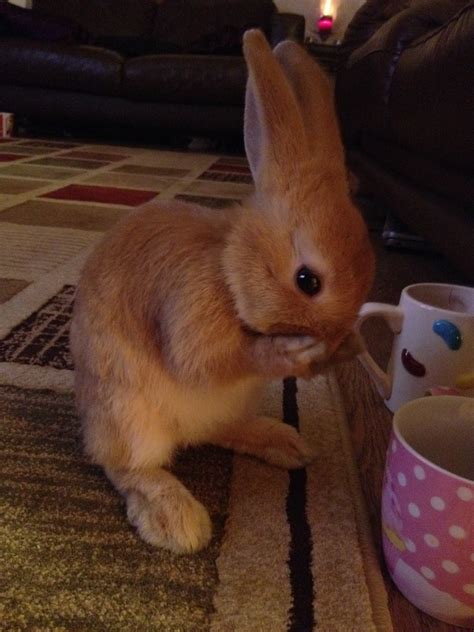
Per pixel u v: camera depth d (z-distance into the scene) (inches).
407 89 36.2
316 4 125.1
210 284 14.7
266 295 13.6
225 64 95.7
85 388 16.7
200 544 14.7
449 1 42.9
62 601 13.0
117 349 15.9
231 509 16.3
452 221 30.8
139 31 115.6
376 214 58.9
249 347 14.9
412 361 20.0
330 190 13.5
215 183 67.8
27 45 96.9
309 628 12.8
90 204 52.2
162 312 15.3
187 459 18.4
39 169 69.7
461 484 11.9
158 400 16.3
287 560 14.5
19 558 14.0
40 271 33.4
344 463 18.6
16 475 16.8
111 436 16.4
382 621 13.1
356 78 59.1
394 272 40.6
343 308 13.4
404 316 20.1
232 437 19.0
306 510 16.3
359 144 68.7
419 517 12.7
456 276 39.9
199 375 15.2
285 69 15.1
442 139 29.2
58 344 24.6
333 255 13.1
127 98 99.5
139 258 15.8
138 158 87.2
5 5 98.6
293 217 13.4
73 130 109.1
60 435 18.7
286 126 13.6
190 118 99.7
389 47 44.5
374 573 14.4
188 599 13.3
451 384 19.3
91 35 112.3
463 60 25.7
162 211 16.7
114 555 14.4
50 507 15.8
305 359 14.0
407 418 14.4
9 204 49.8
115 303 15.9
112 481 16.7
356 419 21.6
